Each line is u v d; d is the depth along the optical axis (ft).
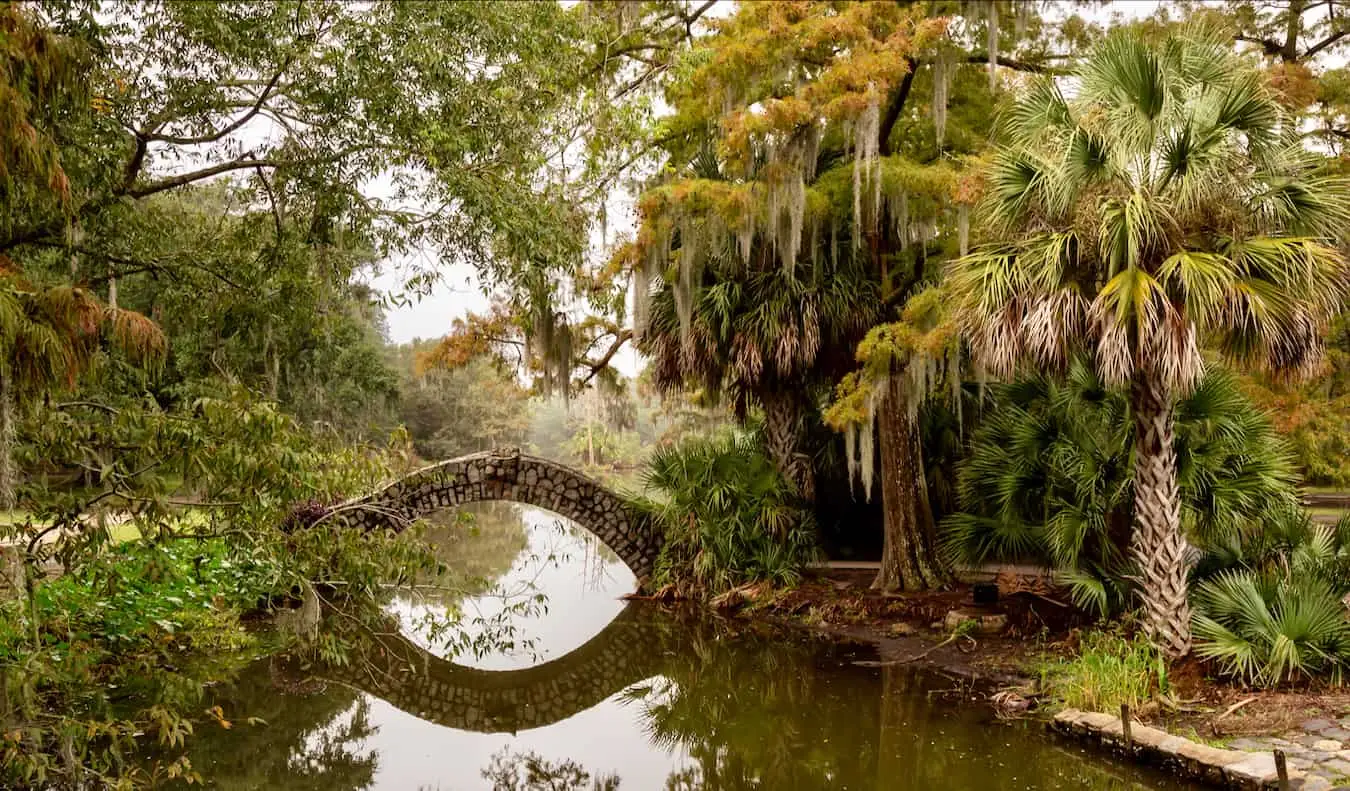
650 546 46.78
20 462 15.60
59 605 22.53
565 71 30.76
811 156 34.14
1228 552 26.58
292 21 21.79
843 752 23.02
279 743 24.94
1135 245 20.92
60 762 17.75
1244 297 20.68
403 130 23.59
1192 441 27.12
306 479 18.22
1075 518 27.91
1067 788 19.61
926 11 34.81
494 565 58.49
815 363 41.50
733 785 21.71
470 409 152.05
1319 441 44.57
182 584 33.60
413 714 29.43
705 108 38.17
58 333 13.96
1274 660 22.07
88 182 22.44
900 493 38.40
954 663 29.17
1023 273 22.61
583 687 32.78
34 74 15.03
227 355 46.44
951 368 33.14
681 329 38.01
